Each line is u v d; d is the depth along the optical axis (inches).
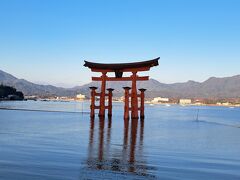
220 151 844.0
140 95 2087.8
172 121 2191.2
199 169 607.5
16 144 856.9
